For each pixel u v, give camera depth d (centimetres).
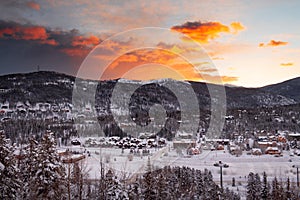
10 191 1437
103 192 1370
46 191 1450
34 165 1498
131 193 1470
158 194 1670
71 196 1419
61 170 1470
